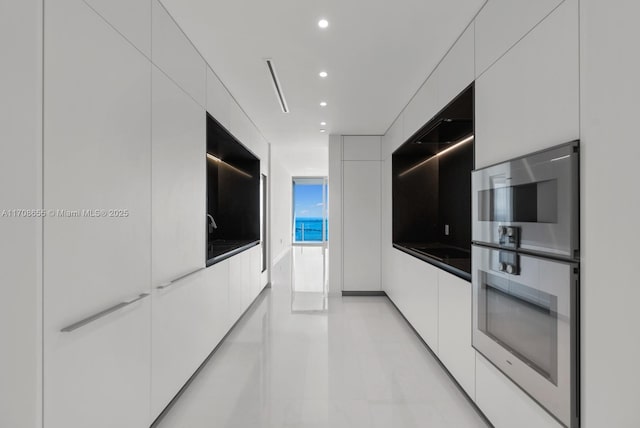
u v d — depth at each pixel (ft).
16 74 3.84
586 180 4.16
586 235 4.16
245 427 6.77
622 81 3.70
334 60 9.49
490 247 6.40
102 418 5.02
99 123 4.93
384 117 14.96
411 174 15.70
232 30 7.93
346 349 10.80
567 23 4.47
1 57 3.82
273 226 27.12
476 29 7.16
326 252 40.55
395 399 7.82
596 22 4.01
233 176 17.20
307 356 10.26
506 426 6.02
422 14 7.27
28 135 3.89
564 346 4.43
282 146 21.71
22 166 3.88
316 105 13.28
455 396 7.96
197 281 8.82
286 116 14.80
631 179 3.62
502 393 6.15
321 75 10.47
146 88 6.25
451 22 7.56
